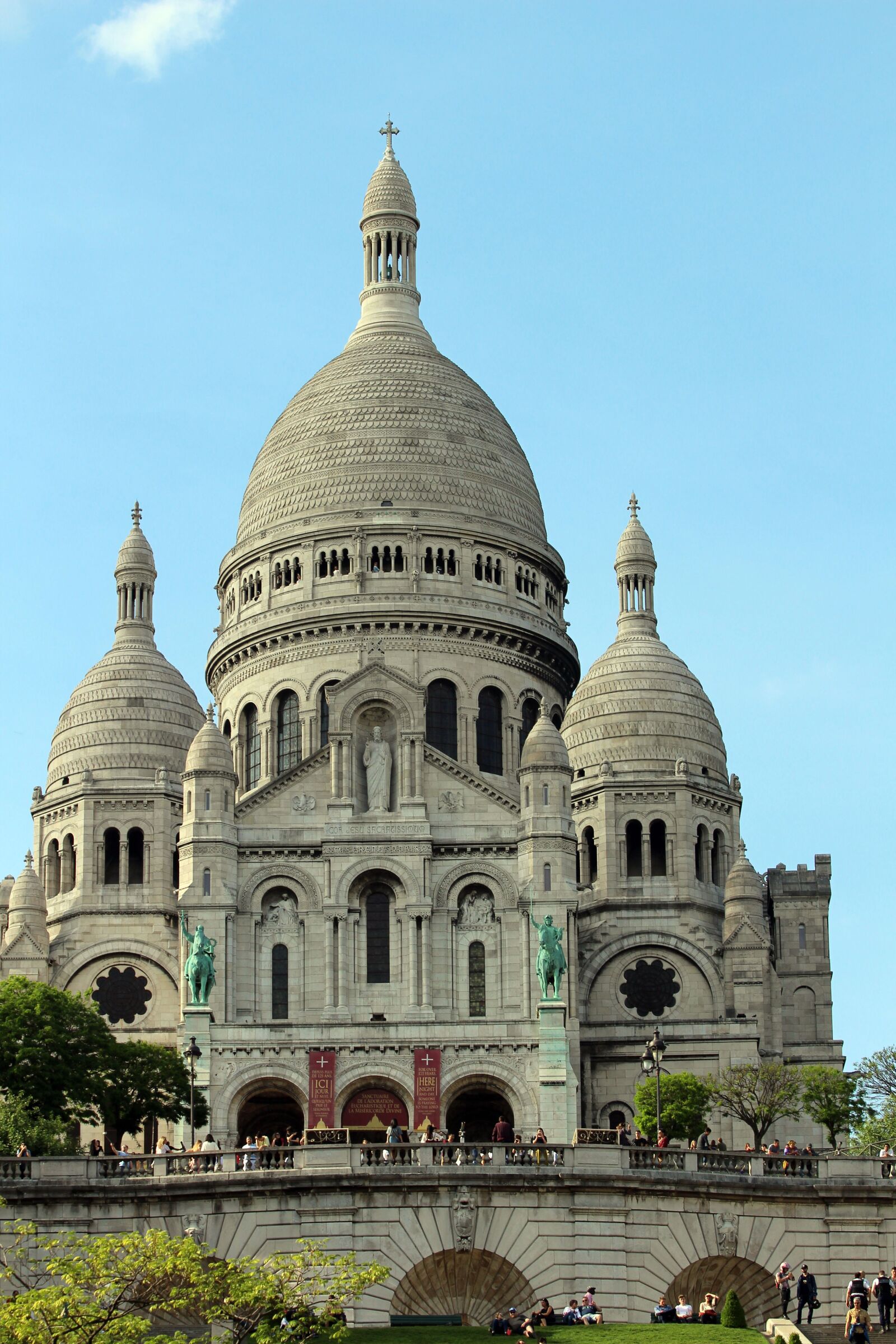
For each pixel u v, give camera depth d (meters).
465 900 155.25
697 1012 166.00
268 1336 84.88
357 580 177.12
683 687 175.88
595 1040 158.62
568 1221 102.25
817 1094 148.25
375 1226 101.56
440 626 175.38
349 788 156.50
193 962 146.38
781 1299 101.94
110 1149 119.31
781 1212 104.25
